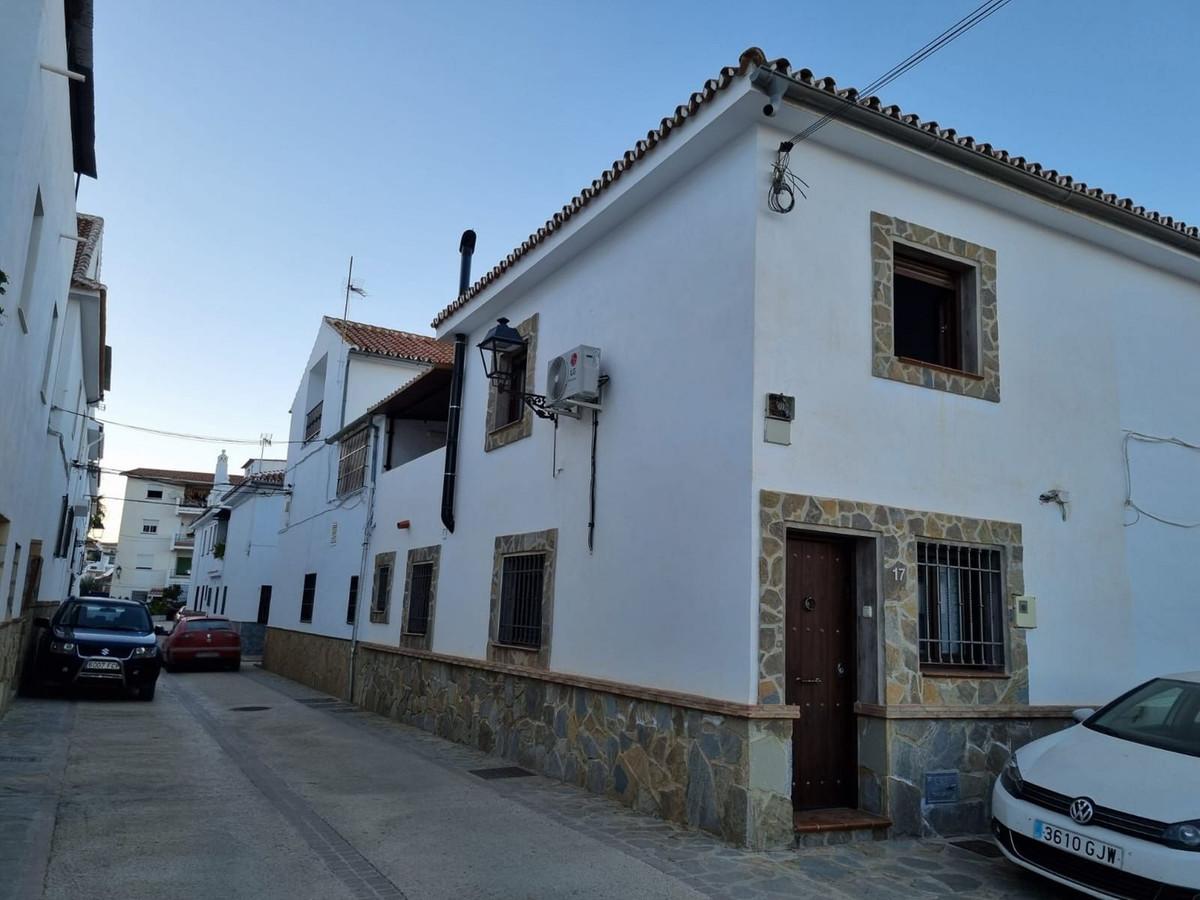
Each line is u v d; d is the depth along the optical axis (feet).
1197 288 33.32
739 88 21.97
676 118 24.20
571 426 30.48
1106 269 30.50
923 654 24.11
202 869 17.34
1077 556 27.32
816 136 23.84
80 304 42.09
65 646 44.06
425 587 42.83
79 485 67.31
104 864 17.34
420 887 16.85
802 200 23.71
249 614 89.10
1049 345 28.25
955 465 25.25
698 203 25.23
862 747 22.88
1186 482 30.73
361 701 48.01
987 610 25.58
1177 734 18.81
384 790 25.68
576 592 28.66
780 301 22.79
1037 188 26.76
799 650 22.74
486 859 18.79
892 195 25.62
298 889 16.47
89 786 24.34
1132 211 28.63
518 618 32.96
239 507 99.04
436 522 41.63
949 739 23.39
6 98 20.54
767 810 20.17
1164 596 29.04
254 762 29.55
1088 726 20.34
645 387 26.55
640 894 16.80
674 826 21.93
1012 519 26.12
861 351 24.06
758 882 17.79
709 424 23.31
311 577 62.59
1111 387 29.53
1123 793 16.43
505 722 32.01
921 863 19.79
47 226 27.09
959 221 26.86
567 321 32.12
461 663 35.88
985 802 23.63
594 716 26.48
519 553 32.89
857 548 23.94
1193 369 32.22
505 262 35.06
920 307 26.96
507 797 25.09
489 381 37.78
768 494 21.65
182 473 191.42
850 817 21.79
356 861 18.40
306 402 70.85
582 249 31.60
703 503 23.08
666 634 23.79
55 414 39.75
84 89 29.45
